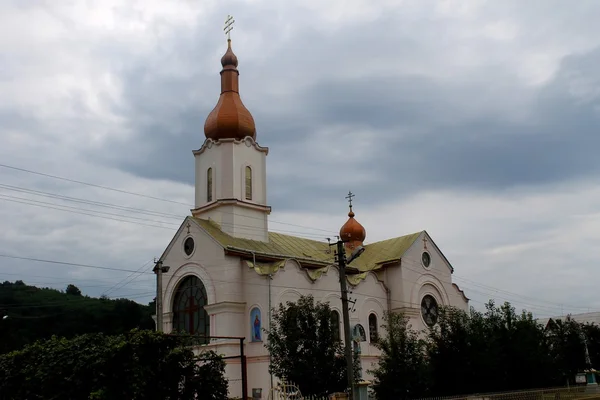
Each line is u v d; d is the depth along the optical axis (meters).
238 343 43.72
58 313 75.19
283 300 43.94
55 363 25.12
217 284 44.94
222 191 51.09
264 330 38.34
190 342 27.48
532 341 44.28
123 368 24.44
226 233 49.38
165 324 47.72
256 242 50.53
